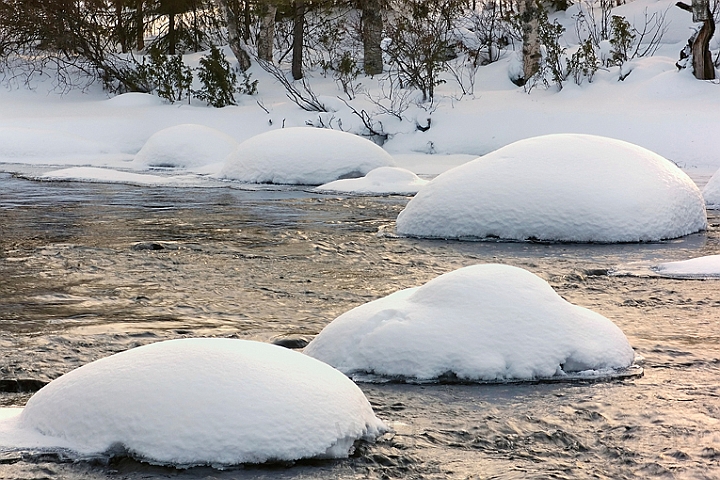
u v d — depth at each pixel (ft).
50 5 119.44
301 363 17.19
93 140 98.89
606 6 127.13
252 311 29.91
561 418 18.83
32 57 126.31
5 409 18.53
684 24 117.50
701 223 47.55
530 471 16.15
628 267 37.52
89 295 32.17
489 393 20.25
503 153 46.62
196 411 15.64
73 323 27.86
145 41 144.05
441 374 21.03
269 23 121.08
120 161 90.07
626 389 20.67
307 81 116.57
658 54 111.65
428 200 46.06
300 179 73.20
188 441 15.44
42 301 31.17
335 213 54.85
